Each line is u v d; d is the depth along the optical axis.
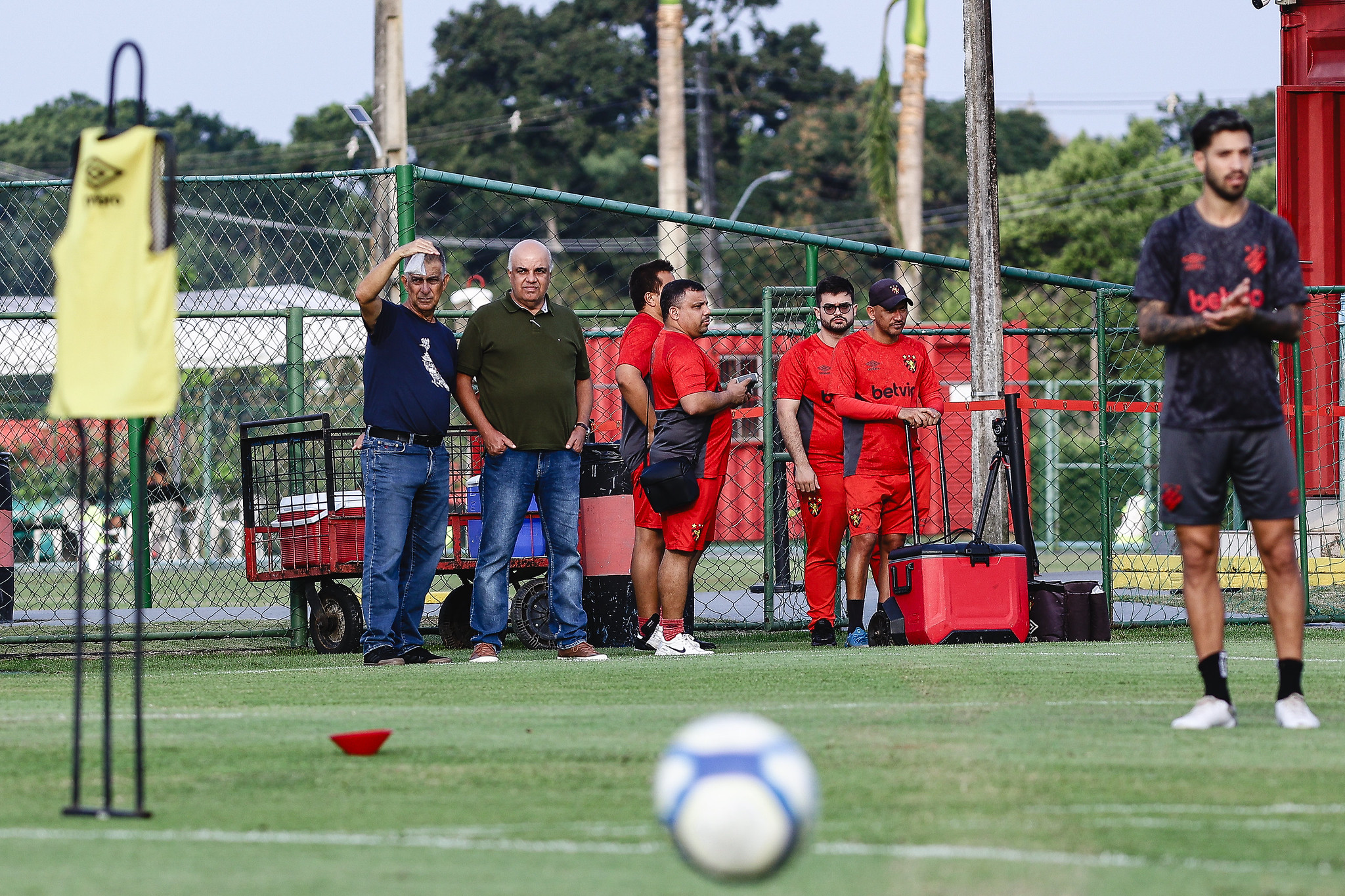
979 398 37.44
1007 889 10.14
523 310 29.17
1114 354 43.38
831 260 175.12
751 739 9.48
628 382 30.77
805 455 32.75
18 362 50.16
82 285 13.59
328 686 23.70
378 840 11.98
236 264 107.19
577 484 29.42
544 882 10.45
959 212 184.00
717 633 37.03
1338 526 45.25
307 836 12.15
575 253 175.25
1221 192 17.88
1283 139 46.50
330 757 16.05
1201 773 14.71
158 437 54.81
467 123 189.12
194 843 11.93
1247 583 43.22
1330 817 12.66
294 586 34.53
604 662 27.31
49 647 36.12
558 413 28.98
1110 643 30.47
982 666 25.19
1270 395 18.05
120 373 13.47
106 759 13.20
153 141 13.56
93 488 56.66
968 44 37.50
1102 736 17.22
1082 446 75.94
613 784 14.50
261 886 10.38
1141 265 18.31
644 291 31.53
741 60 195.00
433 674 25.55
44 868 11.05
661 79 110.88
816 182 185.62
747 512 61.03
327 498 33.00
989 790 13.87
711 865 9.22
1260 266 17.84
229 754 16.27
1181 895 9.98
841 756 15.75
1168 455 18.33
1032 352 90.81
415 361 28.72
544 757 16.02
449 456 29.97
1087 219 151.50
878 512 32.25
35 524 56.88
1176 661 25.94
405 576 29.47
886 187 94.19
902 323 32.47
